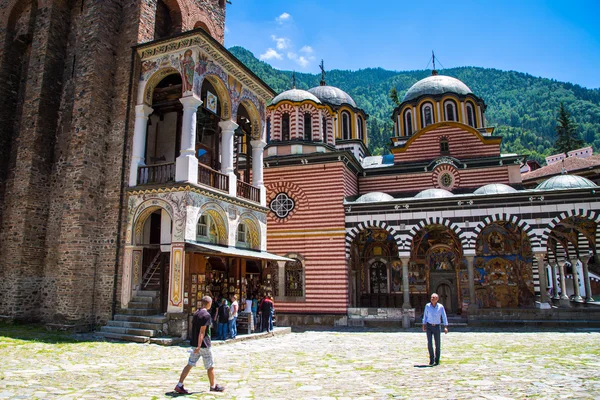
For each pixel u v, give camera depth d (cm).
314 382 1038
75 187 2002
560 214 2577
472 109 3781
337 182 2994
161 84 2367
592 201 2533
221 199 2123
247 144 2656
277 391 937
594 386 946
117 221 2022
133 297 1970
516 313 2536
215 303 1944
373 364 1317
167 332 1773
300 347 1742
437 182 3338
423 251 3203
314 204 3005
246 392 927
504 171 3228
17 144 2355
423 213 2803
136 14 2247
